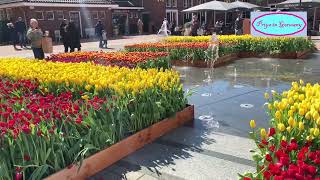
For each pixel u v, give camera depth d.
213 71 11.20
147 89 5.20
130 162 4.47
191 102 7.30
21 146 3.49
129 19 39.66
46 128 3.80
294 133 3.15
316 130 2.98
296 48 13.62
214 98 7.58
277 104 3.64
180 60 12.57
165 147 4.91
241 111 6.52
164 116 5.45
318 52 15.41
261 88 8.44
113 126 4.43
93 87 5.62
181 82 9.47
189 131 5.51
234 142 5.01
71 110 4.33
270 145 3.14
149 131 5.07
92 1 32.94
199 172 4.16
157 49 12.97
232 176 4.04
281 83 8.95
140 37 32.47
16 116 3.97
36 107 4.30
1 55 18.97
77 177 3.93
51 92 5.97
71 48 16.77
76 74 6.06
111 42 27.03
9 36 28.42
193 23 21.38
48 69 7.21
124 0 40.16
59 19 30.59
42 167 3.51
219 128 5.61
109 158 4.37
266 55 14.48
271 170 2.41
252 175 2.87
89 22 33.09
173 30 32.38
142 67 8.84
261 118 6.05
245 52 14.97
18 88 5.95
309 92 3.86
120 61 9.20
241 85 8.84
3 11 30.70
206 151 4.74
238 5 29.22
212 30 28.30
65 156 3.87
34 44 11.80
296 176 2.28
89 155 4.14
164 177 4.07
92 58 9.81
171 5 42.00
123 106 4.84
